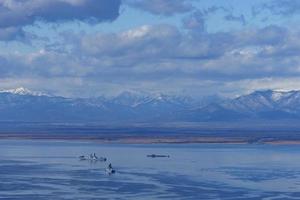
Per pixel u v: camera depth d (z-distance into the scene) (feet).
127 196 443.32
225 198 439.63
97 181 514.27
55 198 434.30
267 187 486.79
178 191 465.47
